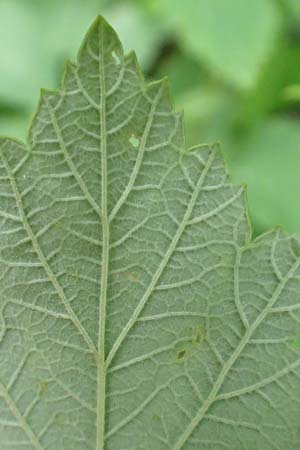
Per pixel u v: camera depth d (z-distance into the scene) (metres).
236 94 0.32
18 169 0.17
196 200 0.17
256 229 0.29
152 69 0.35
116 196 0.17
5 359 0.18
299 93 0.31
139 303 0.18
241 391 0.18
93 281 0.18
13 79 0.34
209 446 0.18
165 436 0.18
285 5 0.32
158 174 0.17
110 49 0.17
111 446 0.18
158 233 0.18
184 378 0.18
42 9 0.36
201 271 0.18
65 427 0.18
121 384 0.18
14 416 0.18
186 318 0.18
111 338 0.18
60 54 0.35
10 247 0.18
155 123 0.17
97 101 0.17
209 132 0.31
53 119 0.17
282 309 0.18
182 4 0.32
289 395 0.18
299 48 0.31
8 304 0.18
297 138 0.30
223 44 0.32
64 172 0.17
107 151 0.17
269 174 0.30
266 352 0.18
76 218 0.17
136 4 0.35
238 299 0.18
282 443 0.18
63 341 0.18
